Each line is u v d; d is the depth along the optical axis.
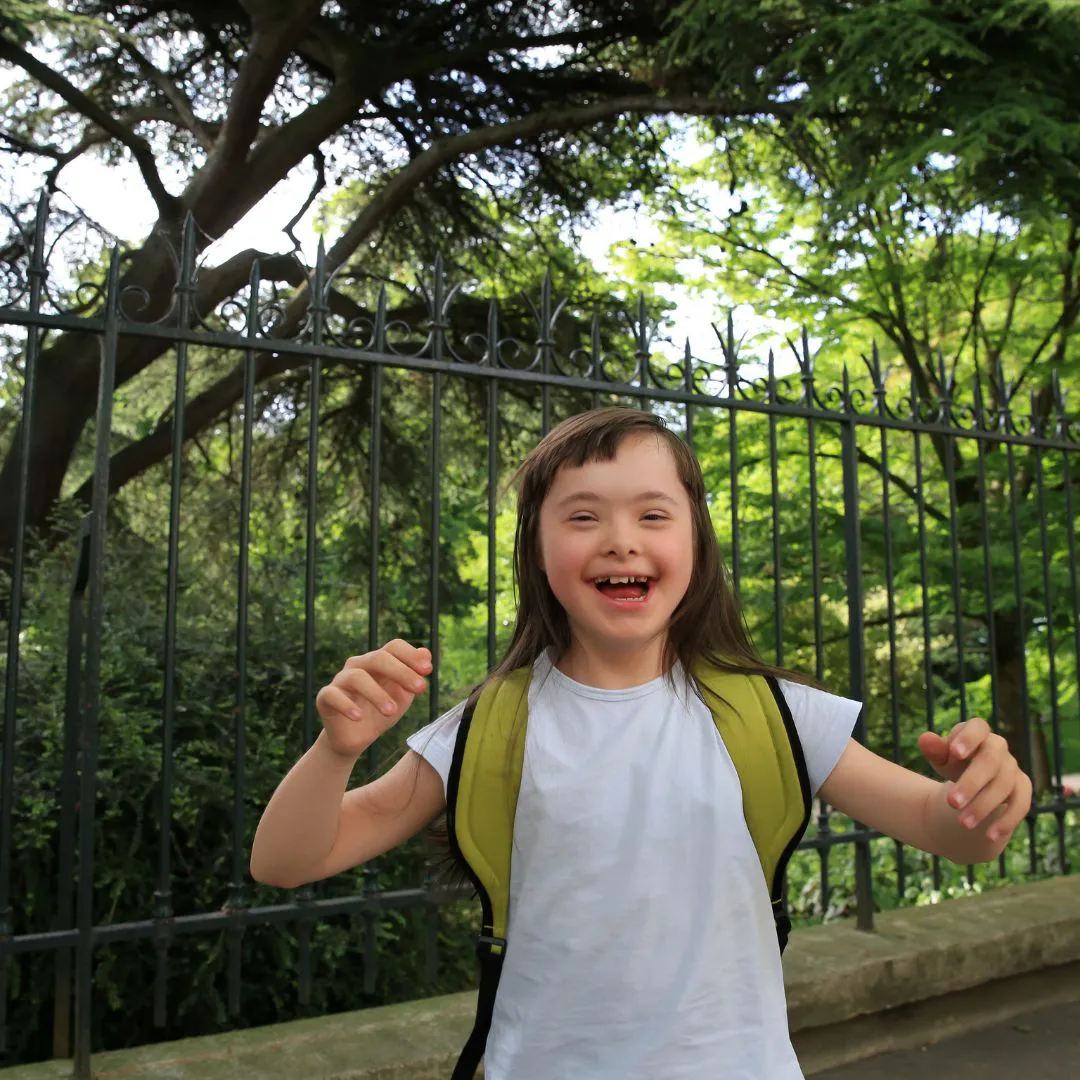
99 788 2.78
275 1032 2.38
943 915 3.19
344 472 8.52
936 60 5.67
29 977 2.76
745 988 1.10
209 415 7.55
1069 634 6.51
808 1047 2.66
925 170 5.84
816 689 1.29
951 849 1.13
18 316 2.21
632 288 8.66
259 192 7.73
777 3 5.77
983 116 5.09
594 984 1.09
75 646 2.37
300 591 3.92
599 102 8.40
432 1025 2.42
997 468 6.31
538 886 1.13
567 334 8.21
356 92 7.94
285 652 3.39
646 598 1.16
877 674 8.51
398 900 2.53
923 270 6.79
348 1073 2.17
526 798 1.16
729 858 1.12
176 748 3.00
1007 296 7.48
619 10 8.25
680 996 1.07
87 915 2.20
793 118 6.77
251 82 7.11
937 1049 2.79
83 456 8.67
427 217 9.43
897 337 7.54
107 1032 2.89
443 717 1.29
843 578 6.40
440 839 1.36
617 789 1.14
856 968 2.72
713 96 7.35
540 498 1.26
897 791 1.19
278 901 2.99
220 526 7.20
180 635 3.33
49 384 6.91
